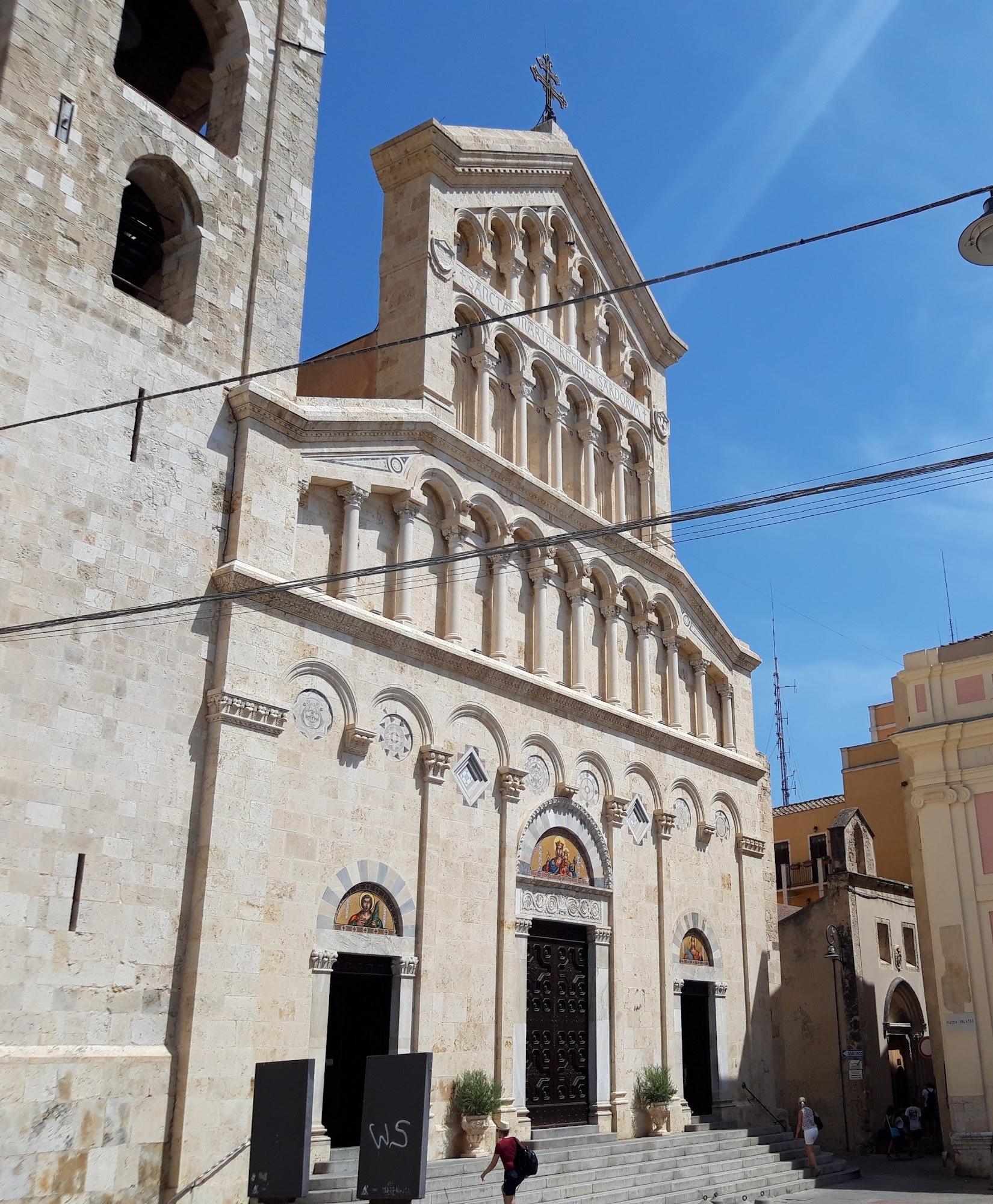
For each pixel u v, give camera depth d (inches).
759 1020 1573.6
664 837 1461.6
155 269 1151.0
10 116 941.2
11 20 965.2
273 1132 677.3
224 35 1207.6
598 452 1553.9
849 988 1701.5
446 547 1246.3
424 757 1142.3
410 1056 658.8
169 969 884.0
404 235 1353.3
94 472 926.4
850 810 1830.7
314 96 1246.9
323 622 1066.1
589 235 1624.0
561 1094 1233.4
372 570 737.6
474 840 1182.9
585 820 1348.4
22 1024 788.6
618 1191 1089.4
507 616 1314.0
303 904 991.6
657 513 1625.2
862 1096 1649.9
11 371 890.1
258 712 973.2
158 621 940.6
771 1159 1355.8
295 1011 962.1
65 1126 789.9
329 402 1143.6
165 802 909.8
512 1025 1166.3
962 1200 1178.0
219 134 1172.5
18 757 825.5
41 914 814.5
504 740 1245.7
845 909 1738.4
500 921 1191.6
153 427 981.2
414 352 1284.4
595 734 1390.3
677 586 1611.7
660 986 1407.5
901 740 1526.8
